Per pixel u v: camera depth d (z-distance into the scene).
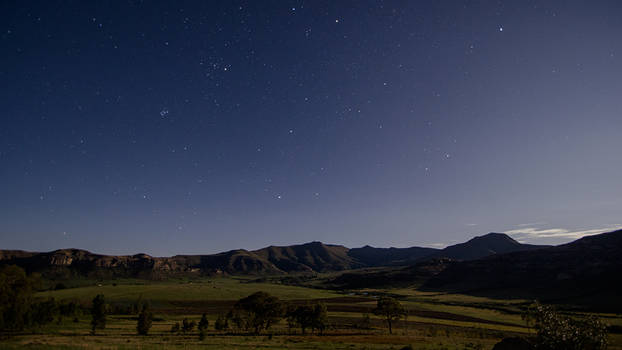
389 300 92.50
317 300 181.62
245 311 93.00
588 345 20.02
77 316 109.44
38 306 79.31
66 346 32.06
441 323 102.12
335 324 97.75
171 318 115.12
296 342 56.53
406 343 55.66
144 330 70.12
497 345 33.91
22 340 50.66
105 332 73.56
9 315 48.66
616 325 92.50
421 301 188.38
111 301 160.38
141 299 168.25
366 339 62.81
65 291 194.75
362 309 141.88
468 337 71.19
